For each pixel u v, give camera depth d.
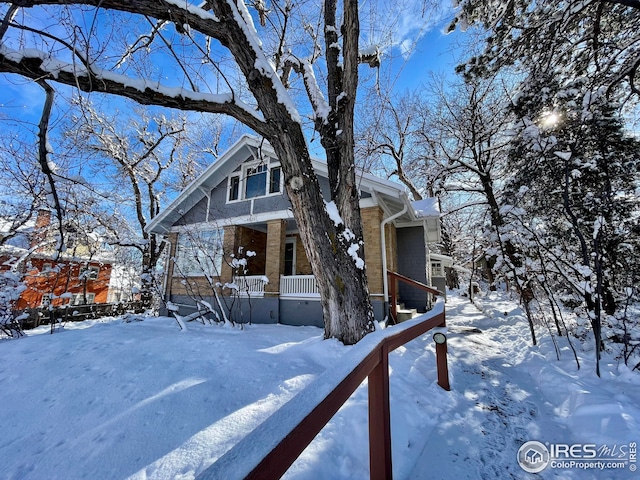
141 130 12.39
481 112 10.30
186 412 2.29
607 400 2.73
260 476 0.68
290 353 3.84
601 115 4.33
